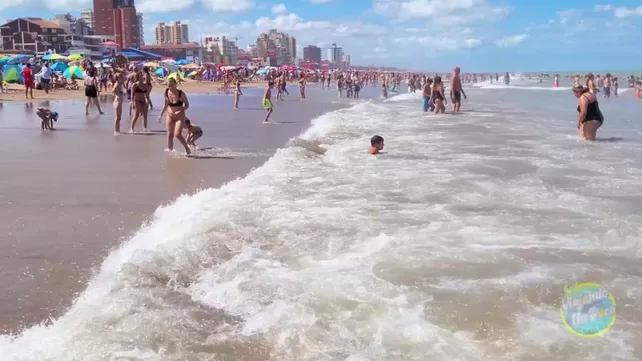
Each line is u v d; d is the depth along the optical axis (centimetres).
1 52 9812
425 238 589
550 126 1878
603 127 1867
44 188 851
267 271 489
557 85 7775
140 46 18725
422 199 773
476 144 1385
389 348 353
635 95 4459
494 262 516
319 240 578
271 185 849
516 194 810
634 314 410
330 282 462
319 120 2080
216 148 1316
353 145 1355
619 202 765
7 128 1738
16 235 604
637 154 1217
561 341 366
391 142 1420
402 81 10031
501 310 413
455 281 469
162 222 659
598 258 533
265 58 19625
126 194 812
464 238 591
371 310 409
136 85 1644
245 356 345
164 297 430
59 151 1252
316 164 1062
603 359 344
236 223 628
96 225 648
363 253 539
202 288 453
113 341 353
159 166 1057
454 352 349
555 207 734
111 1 19088
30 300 431
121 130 1712
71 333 363
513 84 9494
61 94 3834
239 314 406
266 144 1393
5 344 354
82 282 471
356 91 4606
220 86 6575
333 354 348
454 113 2517
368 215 680
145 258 501
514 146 1352
